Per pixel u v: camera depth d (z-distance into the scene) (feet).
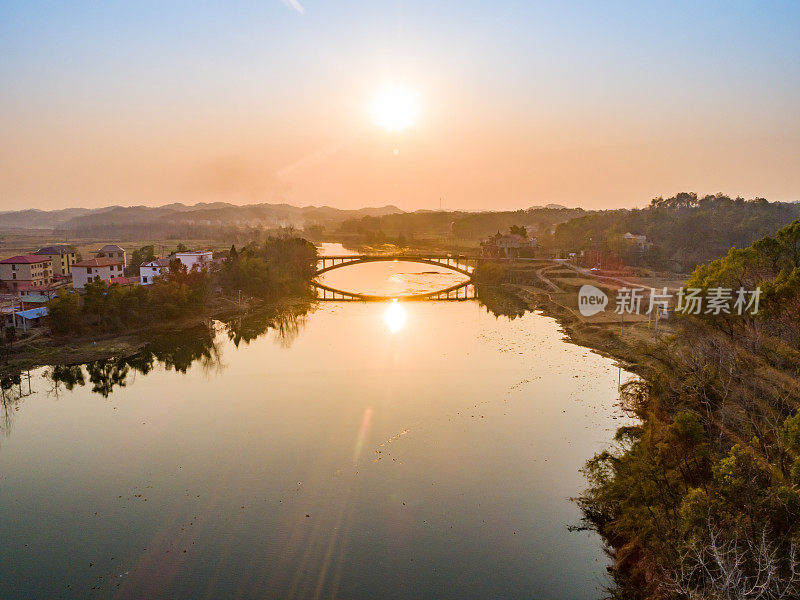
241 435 194.18
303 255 594.65
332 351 315.99
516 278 598.34
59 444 188.34
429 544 132.57
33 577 120.88
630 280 518.37
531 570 123.54
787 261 212.43
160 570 123.34
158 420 209.46
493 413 211.82
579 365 279.28
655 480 122.52
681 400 159.12
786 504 94.63
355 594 115.85
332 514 144.87
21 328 324.80
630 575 118.73
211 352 318.45
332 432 195.72
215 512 145.89
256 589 117.19
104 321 342.85
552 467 168.35
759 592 78.84
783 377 152.46
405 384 249.75
